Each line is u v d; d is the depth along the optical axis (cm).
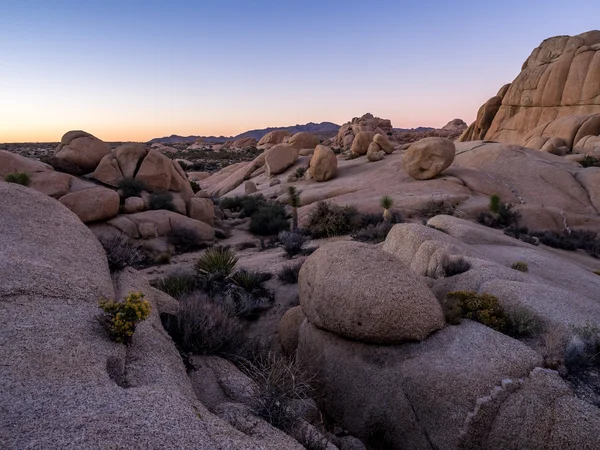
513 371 502
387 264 636
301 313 804
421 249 989
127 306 458
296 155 4741
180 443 302
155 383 398
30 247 580
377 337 582
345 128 9856
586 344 559
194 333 580
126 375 404
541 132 4653
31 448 267
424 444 502
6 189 691
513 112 5712
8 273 496
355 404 577
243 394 481
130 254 759
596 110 4647
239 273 1188
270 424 411
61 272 548
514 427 452
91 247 677
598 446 402
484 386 486
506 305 678
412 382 531
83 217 1881
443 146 3020
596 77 4675
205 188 5153
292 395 482
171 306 691
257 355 634
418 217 2436
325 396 620
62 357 384
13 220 628
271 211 2673
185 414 343
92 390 345
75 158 2433
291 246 1725
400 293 586
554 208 2533
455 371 510
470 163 3431
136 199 2170
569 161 3294
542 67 5328
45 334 414
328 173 3703
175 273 1241
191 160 8062
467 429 470
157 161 2480
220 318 643
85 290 539
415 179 3170
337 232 2203
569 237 2161
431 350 559
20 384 332
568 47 5156
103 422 304
